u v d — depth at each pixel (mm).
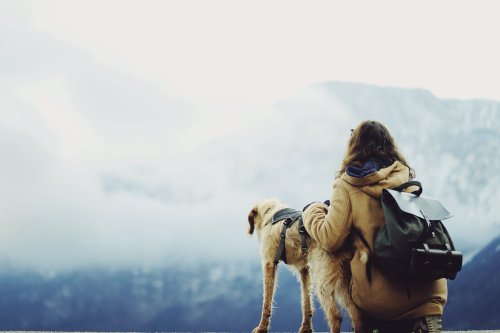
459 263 2805
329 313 3471
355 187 3148
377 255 2871
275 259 4707
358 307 3184
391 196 2900
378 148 3350
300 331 4855
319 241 3344
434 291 2896
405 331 3062
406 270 2768
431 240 2811
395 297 2881
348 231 3152
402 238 2766
